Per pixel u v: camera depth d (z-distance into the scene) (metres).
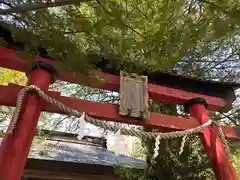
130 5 3.21
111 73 4.95
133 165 7.30
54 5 2.55
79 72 2.97
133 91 4.72
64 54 2.85
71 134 9.05
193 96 5.54
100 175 6.75
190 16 3.09
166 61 3.21
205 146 4.74
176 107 6.98
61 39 2.75
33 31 2.71
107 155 8.27
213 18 2.74
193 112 5.19
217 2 2.62
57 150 7.46
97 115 4.34
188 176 6.02
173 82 5.64
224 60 7.17
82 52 3.00
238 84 5.90
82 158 7.11
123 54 3.28
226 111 5.79
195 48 6.16
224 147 4.62
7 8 2.62
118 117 4.45
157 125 4.66
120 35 3.06
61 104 3.86
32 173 6.19
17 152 3.25
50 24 2.66
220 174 4.34
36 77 4.14
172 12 3.21
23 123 3.52
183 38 2.95
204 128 4.83
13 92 4.00
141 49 3.32
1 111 7.77
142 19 3.09
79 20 2.75
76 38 2.93
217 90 5.88
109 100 7.81
